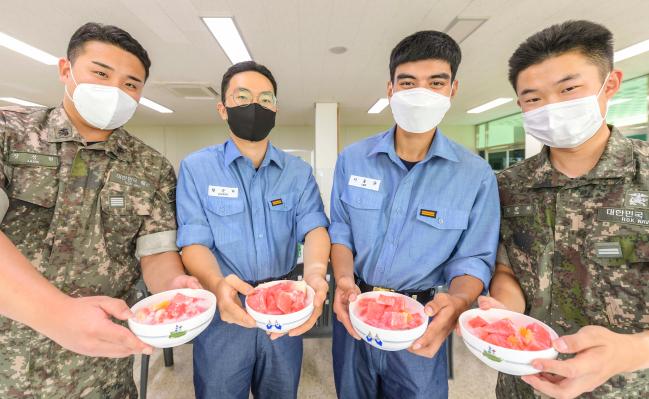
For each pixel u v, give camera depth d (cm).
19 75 471
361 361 106
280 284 89
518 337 66
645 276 74
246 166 111
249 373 111
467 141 1012
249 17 295
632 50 372
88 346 55
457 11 286
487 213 99
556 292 87
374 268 106
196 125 992
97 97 83
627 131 483
